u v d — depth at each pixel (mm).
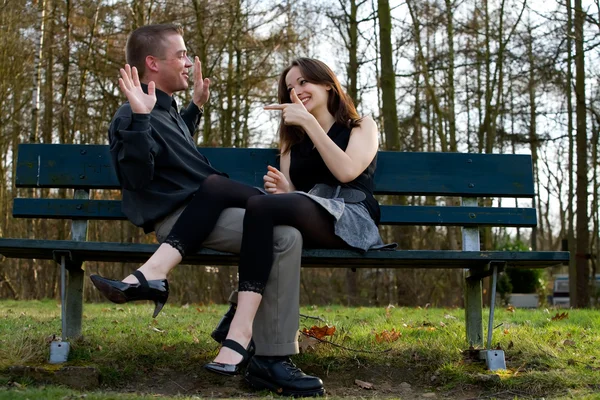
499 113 14852
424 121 17422
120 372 2875
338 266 3295
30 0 13641
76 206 3396
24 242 2748
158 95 3064
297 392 2584
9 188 14961
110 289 2516
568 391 2631
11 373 2672
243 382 2881
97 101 15539
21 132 15070
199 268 14281
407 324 4680
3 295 14633
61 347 2885
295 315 2652
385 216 3541
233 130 15797
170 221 2865
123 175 2791
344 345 3395
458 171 3662
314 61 3305
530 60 12391
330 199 2934
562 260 2895
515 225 3590
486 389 2795
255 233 2625
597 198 15805
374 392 2834
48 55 14508
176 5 14266
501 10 12914
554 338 3709
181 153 2953
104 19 14594
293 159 3252
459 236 15609
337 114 3242
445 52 14297
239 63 15070
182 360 3090
